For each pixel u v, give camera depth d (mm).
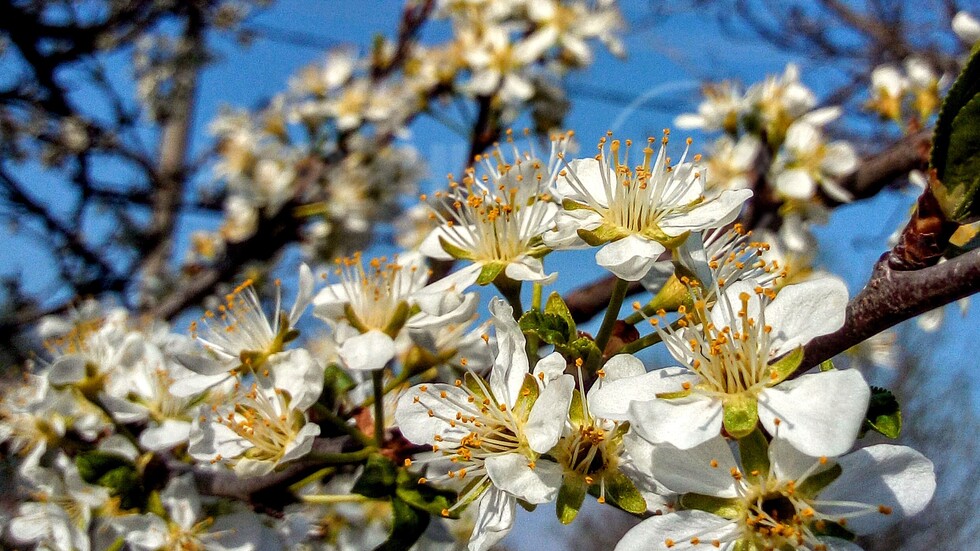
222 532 163
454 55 314
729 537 125
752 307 131
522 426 133
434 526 165
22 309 408
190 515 163
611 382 128
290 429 151
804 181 224
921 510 122
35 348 356
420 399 140
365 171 378
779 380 125
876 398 130
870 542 803
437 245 158
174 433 167
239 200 375
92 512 171
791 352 126
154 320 247
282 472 156
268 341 158
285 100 389
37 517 180
